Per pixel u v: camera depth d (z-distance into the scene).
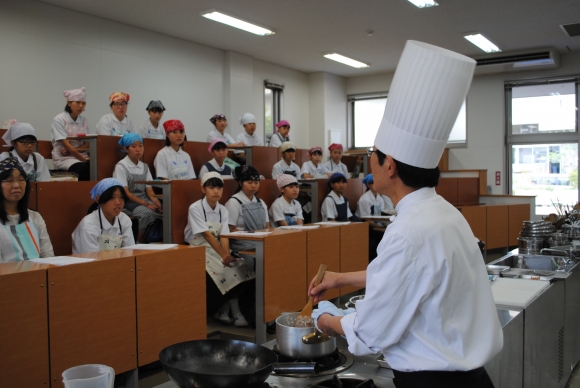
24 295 2.01
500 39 7.73
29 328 2.03
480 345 1.07
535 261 3.26
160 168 4.68
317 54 8.66
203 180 3.86
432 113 1.09
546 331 2.34
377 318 1.04
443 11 6.51
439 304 1.03
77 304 2.20
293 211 4.86
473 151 9.48
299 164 6.98
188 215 3.89
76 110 4.77
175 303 2.67
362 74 10.37
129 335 2.43
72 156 4.65
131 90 6.85
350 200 6.04
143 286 2.50
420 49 1.10
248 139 6.95
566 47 8.25
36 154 3.87
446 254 1.03
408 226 1.05
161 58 7.27
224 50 8.31
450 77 1.09
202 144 5.30
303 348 1.36
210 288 3.75
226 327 3.83
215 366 1.24
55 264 2.18
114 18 6.54
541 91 9.00
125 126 5.14
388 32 7.41
